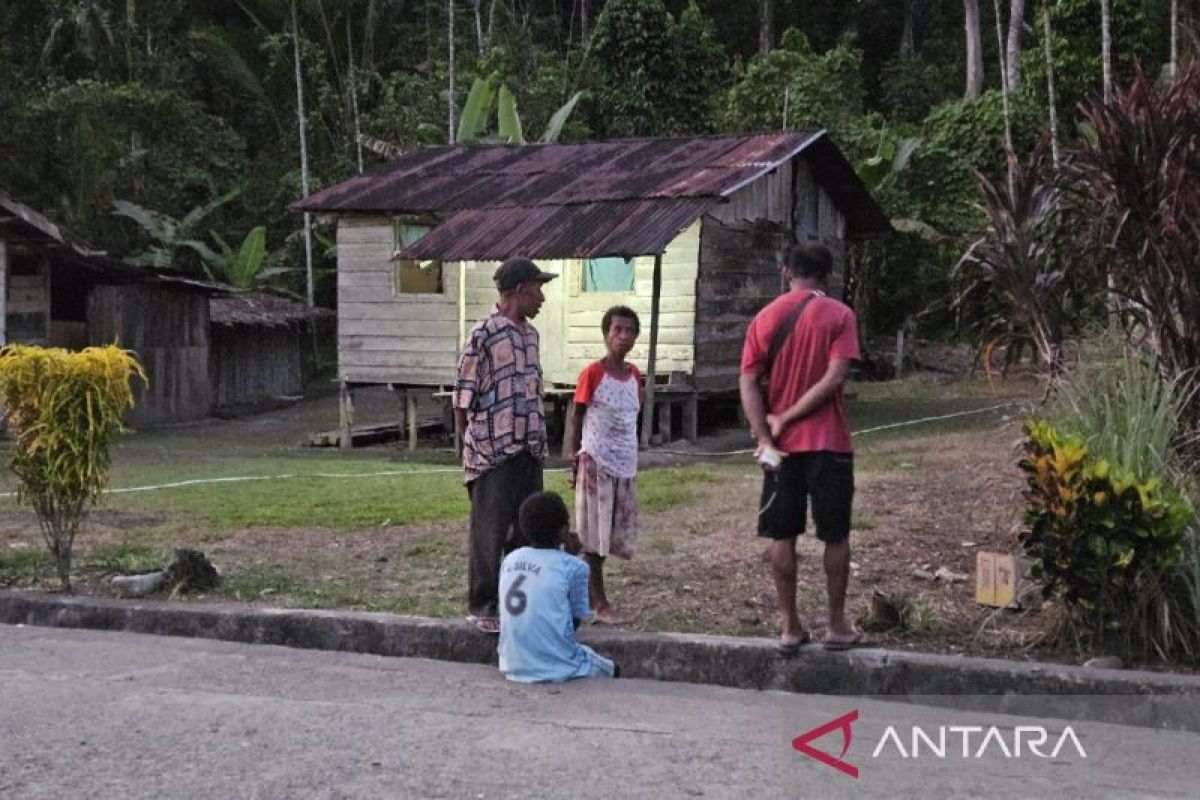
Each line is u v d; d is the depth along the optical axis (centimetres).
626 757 437
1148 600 552
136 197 2581
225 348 2259
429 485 1159
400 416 1755
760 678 562
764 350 551
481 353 601
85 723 479
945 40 4144
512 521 606
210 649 628
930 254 2417
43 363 705
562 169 1694
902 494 988
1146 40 2453
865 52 4325
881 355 2356
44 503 715
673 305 1617
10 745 452
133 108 2577
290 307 2411
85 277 1895
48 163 2392
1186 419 648
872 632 595
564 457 1459
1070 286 775
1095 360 689
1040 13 2555
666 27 2931
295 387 2475
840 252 1916
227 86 3164
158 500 1052
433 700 522
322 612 648
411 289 1703
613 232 1402
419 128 2552
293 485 1159
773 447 546
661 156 1672
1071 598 559
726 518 917
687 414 1605
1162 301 668
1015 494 792
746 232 1684
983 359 974
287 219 2828
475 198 1628
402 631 623
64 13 2805
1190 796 403
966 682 531
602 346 1645
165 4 3025
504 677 566
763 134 1700
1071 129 2230
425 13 3406
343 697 528
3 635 659
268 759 435
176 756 438
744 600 664
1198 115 663
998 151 2491
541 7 3884
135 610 675
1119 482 548
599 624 625
